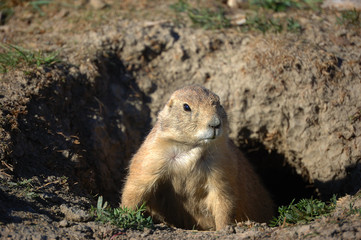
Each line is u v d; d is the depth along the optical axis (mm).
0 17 18375
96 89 15523
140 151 11914
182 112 10914
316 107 15078
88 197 12164
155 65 17047
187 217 12664
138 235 9391
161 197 12570
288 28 17016
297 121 15469
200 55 16922
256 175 14961
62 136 13125
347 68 15211
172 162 11578
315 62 15375
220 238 9438
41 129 12695
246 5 18781
